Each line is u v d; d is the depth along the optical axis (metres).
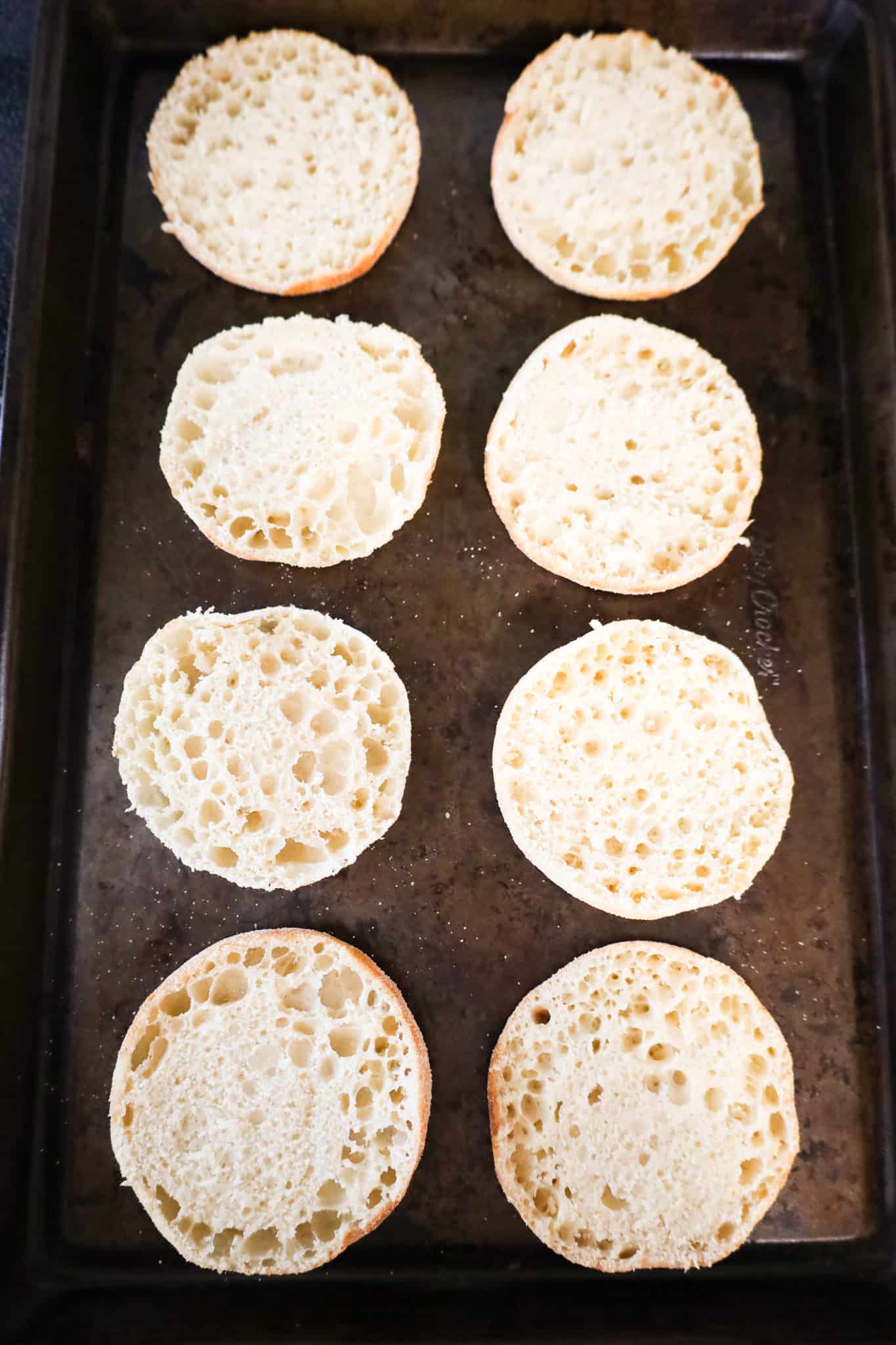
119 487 0.37
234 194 0.36
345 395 0.35
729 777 0.34
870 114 0.36
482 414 0.37
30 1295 0.33
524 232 0.36
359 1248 0.34
